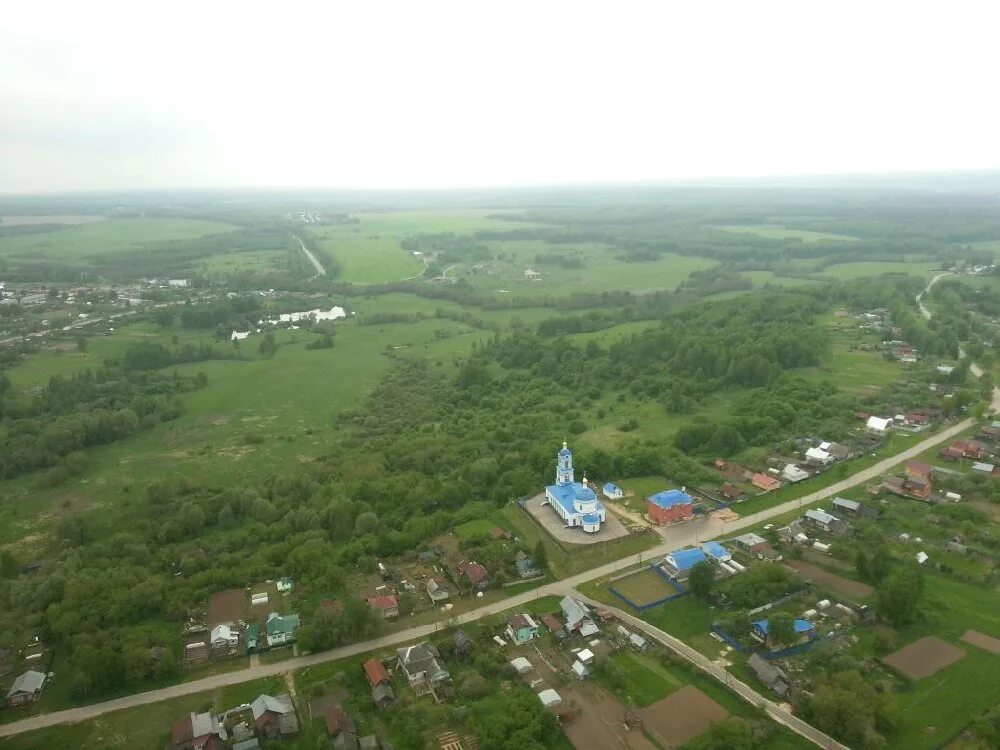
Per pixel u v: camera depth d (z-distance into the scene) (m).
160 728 97.44
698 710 96.69
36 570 141.12
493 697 100.69
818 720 92.06
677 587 125.12
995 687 97.69
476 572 128.75
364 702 100.12
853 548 133.12
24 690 103.31
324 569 133.50
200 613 123.19
